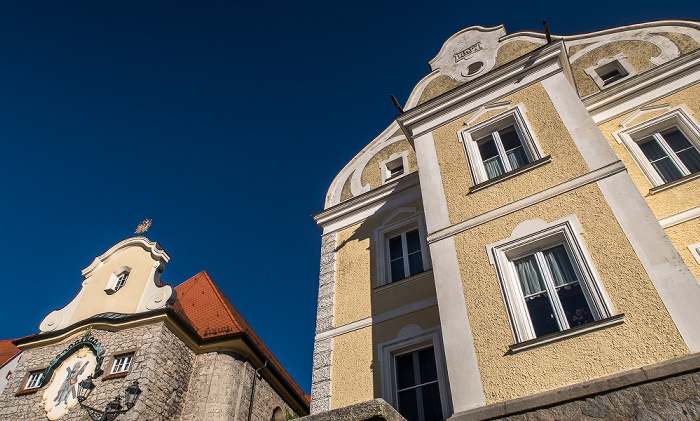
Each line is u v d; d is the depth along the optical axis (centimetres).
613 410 508
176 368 1488
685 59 1067
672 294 576
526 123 926
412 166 1316
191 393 1501
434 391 836
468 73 1261
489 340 662
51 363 1507
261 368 1716
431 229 865
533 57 1020
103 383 1388
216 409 1462
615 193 713
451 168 959
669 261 605
